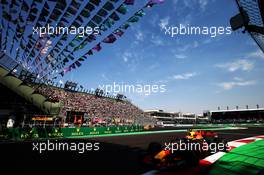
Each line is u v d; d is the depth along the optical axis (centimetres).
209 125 4931
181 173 508
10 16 578
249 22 315
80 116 2312
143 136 1833
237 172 334
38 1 487
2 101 1647
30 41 698
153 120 4459
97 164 634
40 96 1655
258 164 347
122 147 1055
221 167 364
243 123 4881
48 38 654
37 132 1454
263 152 395
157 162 548
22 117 1727
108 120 2880
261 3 280
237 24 321
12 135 1305
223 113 5859
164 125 4878
